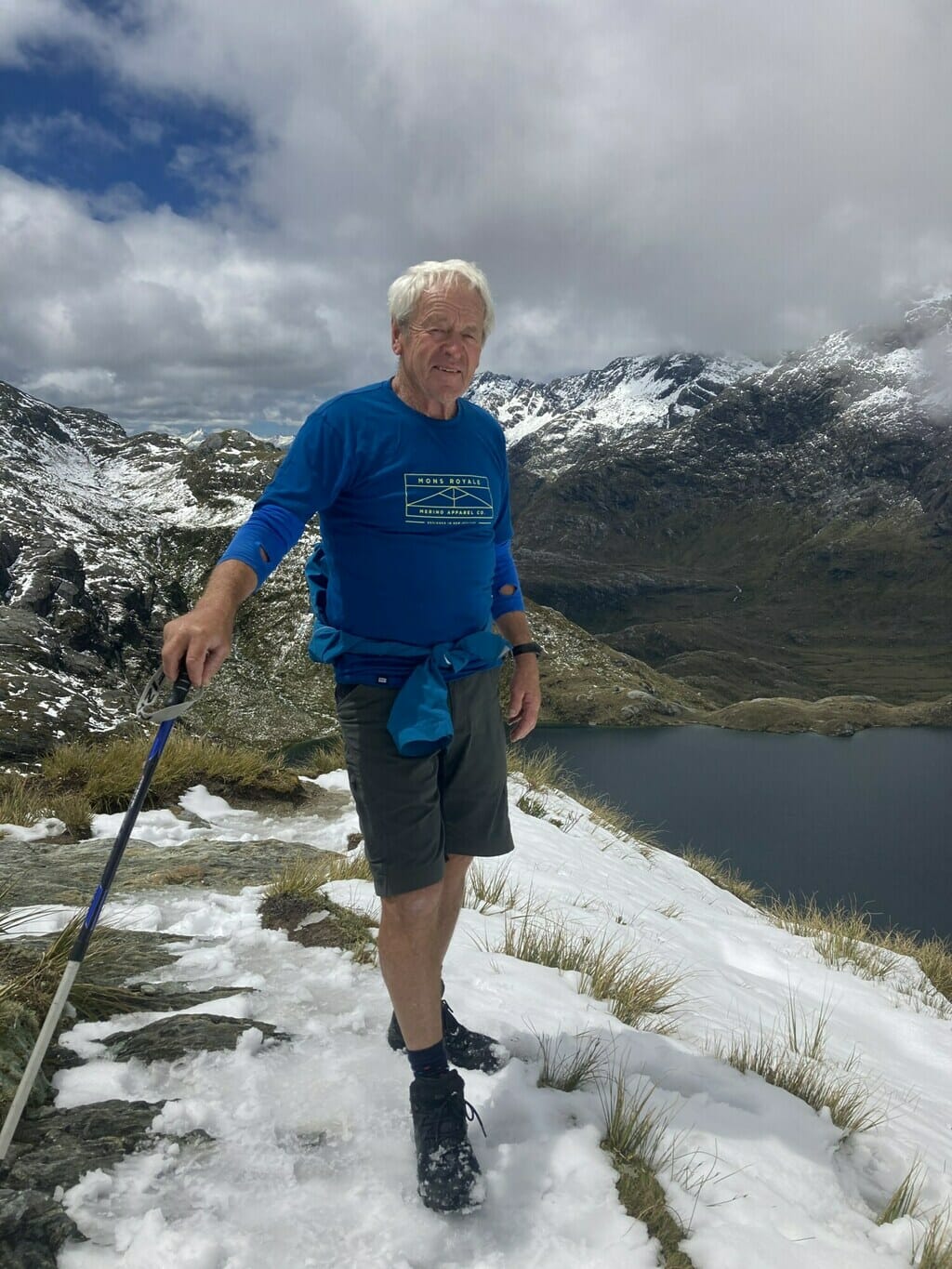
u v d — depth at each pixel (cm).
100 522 13225
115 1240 200
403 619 252
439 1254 206
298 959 381
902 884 7144
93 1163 225
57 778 770
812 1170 278
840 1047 459
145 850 570
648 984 425
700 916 764
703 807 9369
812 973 638
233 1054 283
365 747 248
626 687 15075
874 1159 305
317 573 268
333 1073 277
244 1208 215
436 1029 238
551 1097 280
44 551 9575
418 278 250
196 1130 243
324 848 670
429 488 250
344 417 245
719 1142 278
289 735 8988
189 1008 321
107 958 358
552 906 582
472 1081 282
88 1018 306
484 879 600
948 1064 509
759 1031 432
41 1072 263
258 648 10644
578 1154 246
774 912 974
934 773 12012
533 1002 362
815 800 10112
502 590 305
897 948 856
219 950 387
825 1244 237
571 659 15838
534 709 306
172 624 206
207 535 13475
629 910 663
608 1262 208
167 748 812
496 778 269
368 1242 207
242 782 805
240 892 489
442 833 251
